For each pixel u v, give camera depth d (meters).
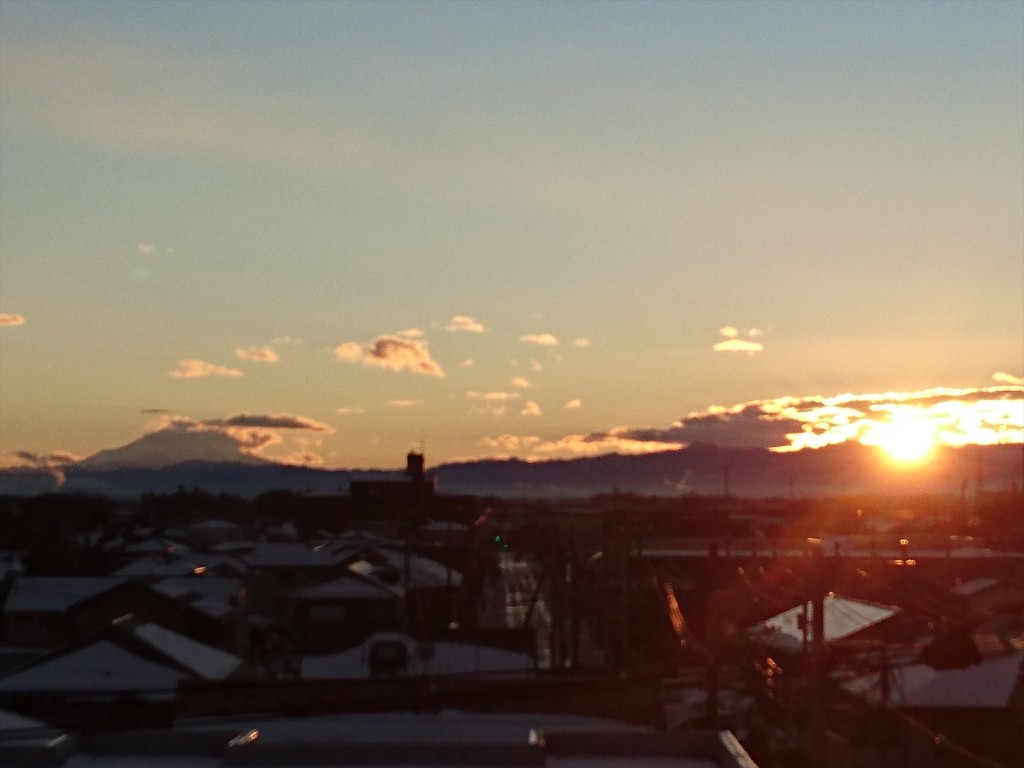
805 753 18.08
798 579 25.88
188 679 21.55
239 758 11.14
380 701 14.98
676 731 12.06
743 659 19.05
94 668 21.98
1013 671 19.69
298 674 25.34
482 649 24.88
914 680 19.59
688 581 33.25
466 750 11.22
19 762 11.23
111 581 35.66
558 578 29.22
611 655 27.03
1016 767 18.23
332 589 36.94
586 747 11.95
